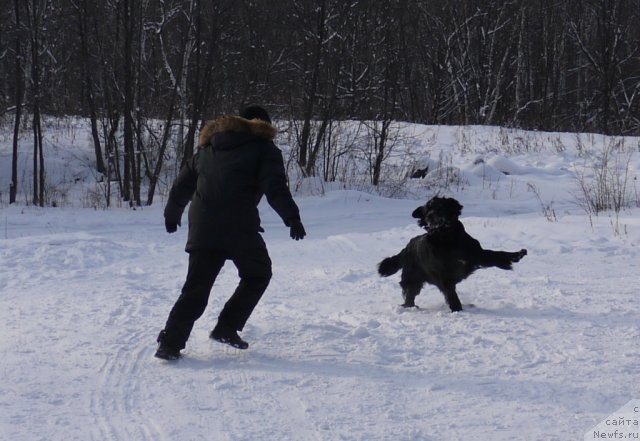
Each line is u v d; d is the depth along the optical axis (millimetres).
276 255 10930
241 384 4918
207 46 21406
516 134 27406
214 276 5562
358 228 14492
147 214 16734
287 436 3992
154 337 6133
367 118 25016
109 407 4465
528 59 37969
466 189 20828
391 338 6031
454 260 6809
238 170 5418
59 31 27469
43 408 4430
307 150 22812
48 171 22734
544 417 4234
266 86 23109
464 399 4574
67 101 30547
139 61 19438
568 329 6203
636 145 25375
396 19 24203
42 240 11508
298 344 5891
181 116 20688
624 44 39406
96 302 7555
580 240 11297
